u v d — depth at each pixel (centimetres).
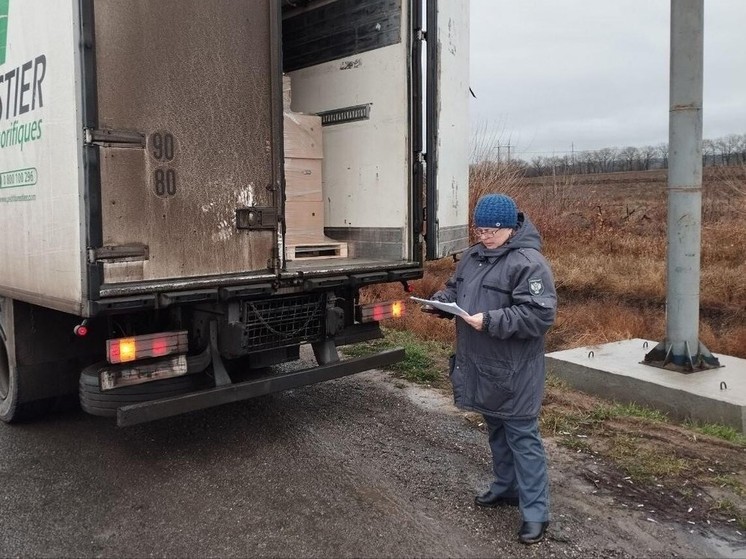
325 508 353
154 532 331
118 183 350
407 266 498
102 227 345
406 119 504
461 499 362
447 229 524
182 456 427
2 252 443
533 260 302
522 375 305
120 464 416
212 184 388
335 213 565
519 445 312
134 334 412
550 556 305
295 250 527
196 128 379
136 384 382
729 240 1012
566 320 750
